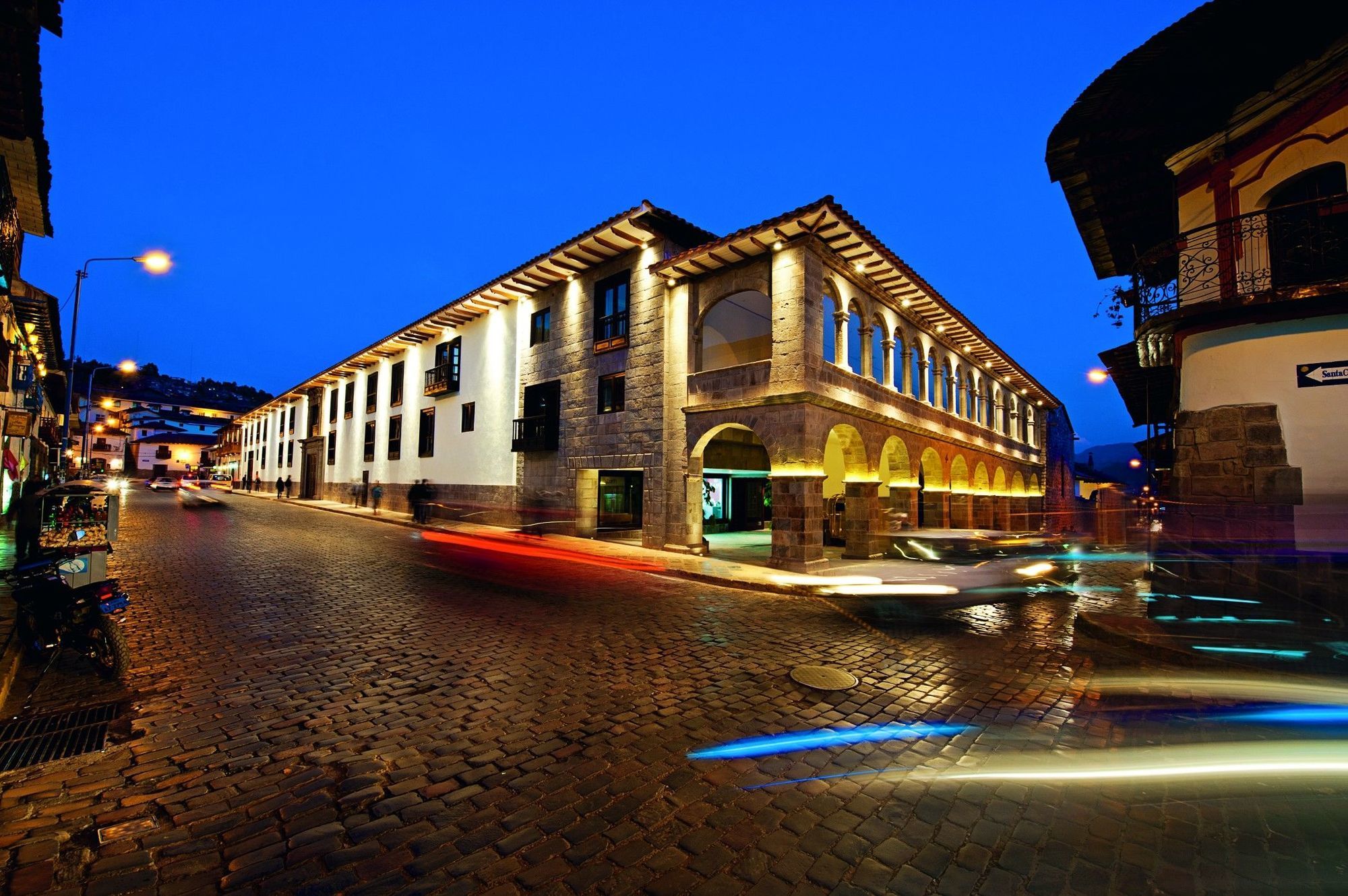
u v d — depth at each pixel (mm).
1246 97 6848
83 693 4797
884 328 16422
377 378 30453
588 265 17812
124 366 27609
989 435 24312
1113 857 2801
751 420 13172
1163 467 12570
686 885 2592
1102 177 8703
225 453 67250
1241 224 6895
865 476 14531
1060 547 16672
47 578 5152
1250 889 2570
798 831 3025
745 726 4344
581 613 8023
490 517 21266
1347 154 5906
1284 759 3793
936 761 3818
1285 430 6043
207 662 5652
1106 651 6398
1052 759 3846
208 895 2488
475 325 23047
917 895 2543
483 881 2605
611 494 18641
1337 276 6039
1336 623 5527
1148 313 7824
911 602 9281
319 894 2508
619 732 4223
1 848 2760
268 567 11328
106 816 3072
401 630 6918
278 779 3494
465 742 4027
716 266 14242
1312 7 5438
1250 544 6145
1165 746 4020
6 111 7445
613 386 17141
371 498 28594
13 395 15883
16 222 11047
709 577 11188
